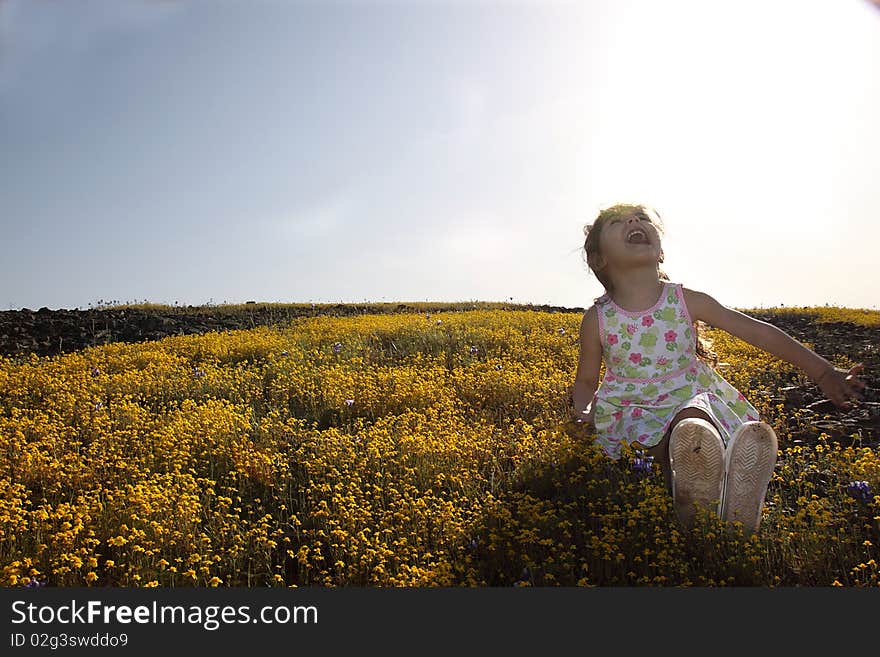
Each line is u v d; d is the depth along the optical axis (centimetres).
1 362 1028
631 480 450
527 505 407
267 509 463
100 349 1137
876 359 926
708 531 376
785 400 695
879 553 371
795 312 1692
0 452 511
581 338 522
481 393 745
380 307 2120
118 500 422
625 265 484
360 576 364
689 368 486
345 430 630
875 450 539
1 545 370
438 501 445
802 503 424
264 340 1134
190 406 684
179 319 1725
